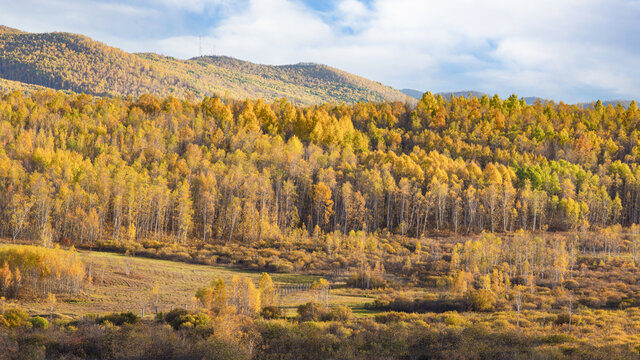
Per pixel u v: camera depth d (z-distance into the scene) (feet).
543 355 92.94
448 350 101.76
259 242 350.84
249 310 152.97
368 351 103.60
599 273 250.16
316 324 129.39
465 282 203.51
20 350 97.40
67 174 395.14
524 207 393.70
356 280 242.99
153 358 97.91
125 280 220.64
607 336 114.73
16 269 185.16
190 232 382.01
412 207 424.05
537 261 275.59
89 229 331.77
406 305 180.55
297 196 433.48
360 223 413.18
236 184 416.26
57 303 175.52
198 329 118.93
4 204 341.41
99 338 106.22
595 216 410.93
